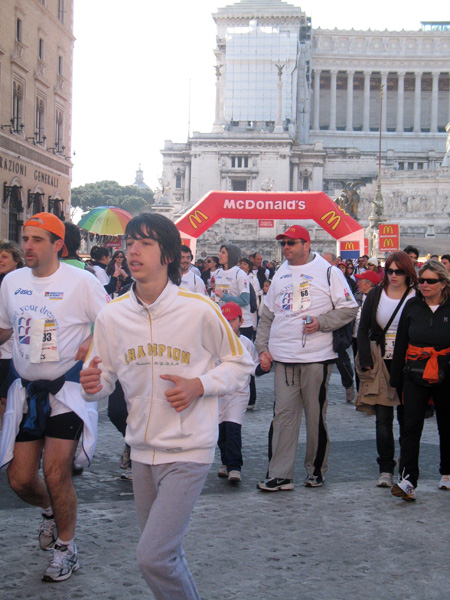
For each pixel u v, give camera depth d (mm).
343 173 117500
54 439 6324
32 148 41656
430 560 6871
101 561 6703
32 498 6641
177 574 4527
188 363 4980
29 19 40562
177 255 4969
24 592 6016
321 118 148375
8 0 37094
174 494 4770
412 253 15594
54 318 6441
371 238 68688
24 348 6457
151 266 4848
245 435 12398
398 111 142000
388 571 6602
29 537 7320
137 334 4949
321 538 7410
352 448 11484
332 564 6738
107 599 5914
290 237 9352
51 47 44938
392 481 9445
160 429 4945
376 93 148500
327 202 26016
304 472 10148
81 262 8172
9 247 10008
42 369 6398
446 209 96312
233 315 10367
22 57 39531
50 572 6223
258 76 127062
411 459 8750
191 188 111375
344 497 8867
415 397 8867
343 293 9258
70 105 49594
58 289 6512
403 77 141875
